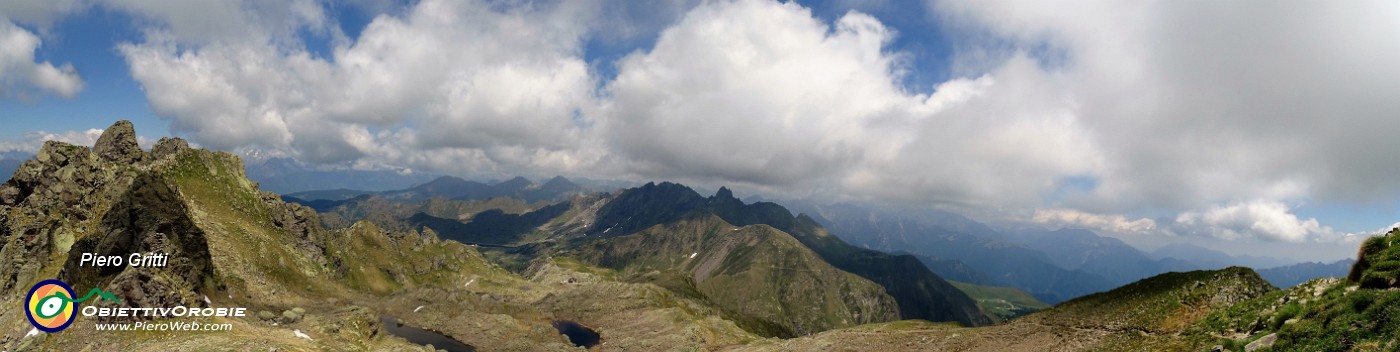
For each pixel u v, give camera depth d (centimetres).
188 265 13362
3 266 10956
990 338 9050
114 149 17312
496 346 17725
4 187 12712
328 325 12069
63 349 8075
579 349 18025
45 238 11800
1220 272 8156
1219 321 6444
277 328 10906
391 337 14100
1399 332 3578
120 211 12888
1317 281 5731
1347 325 4009
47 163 13575
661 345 18675
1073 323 8694
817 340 13175
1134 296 8919
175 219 14062
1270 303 6062
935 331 11144
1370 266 4853
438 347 16688
